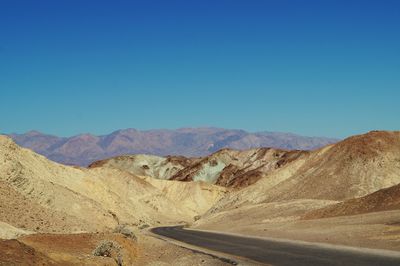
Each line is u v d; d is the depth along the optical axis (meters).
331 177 96.00
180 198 163.00
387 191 58.66
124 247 30.73
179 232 68.25
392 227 36.03
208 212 117.81
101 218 62.62
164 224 117.12
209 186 171.00
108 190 92.31
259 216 77.31
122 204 95.06
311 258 26.84
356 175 93.88
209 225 82.19
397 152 98.06
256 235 49.94
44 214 44.56
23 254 17.06
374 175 92.69
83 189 81.75
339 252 28.67
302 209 74.56
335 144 108.50
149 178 171.12
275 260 27.14
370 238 33.44
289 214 72.25
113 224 64.44
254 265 25.67
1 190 42.31
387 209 53.59
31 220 40.06
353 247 30.55
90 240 28.12
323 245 33.22
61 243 25.34
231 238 48.53
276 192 100.00
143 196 133.12
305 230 46.50
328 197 89.94
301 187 97.31
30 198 50.66
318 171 100.25
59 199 56.69
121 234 37.44
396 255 25.73
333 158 102.06
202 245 40.88
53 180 69.56
